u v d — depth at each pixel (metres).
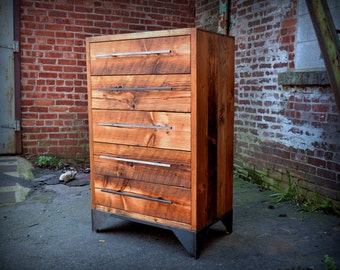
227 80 2.88
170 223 2.73
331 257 2.66
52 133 5.56
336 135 3.44
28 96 5.41
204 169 2.67
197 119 2.54
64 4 5.43
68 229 3.16
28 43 5.33
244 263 2.58
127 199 2.91
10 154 5.43
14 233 3.07
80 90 5.63
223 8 5.15
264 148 4.47
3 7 5.16
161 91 2.64
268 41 4.31
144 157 2.79
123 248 2.80
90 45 2.92
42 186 4.41
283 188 4.16
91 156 3.05
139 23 5.89
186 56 2.50
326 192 3.58
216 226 3.25
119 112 2.86
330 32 2.56
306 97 3.78
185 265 2.55
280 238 2.99
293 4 3.88
